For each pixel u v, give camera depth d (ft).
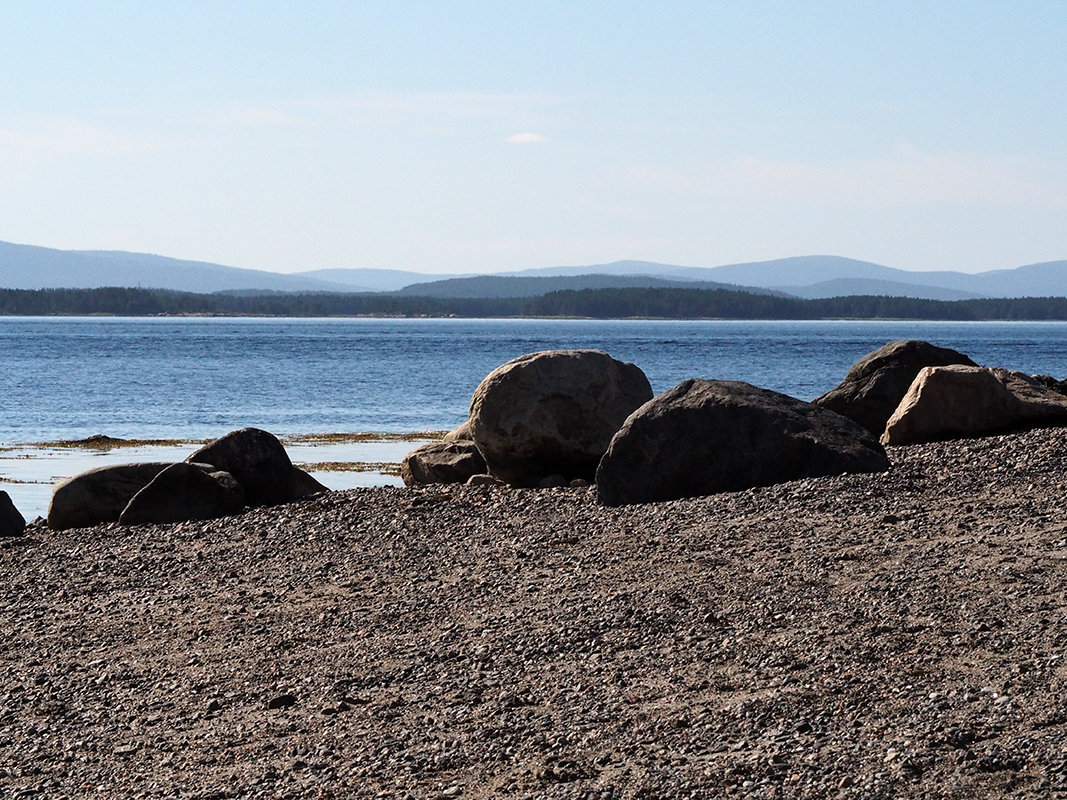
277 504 99.66
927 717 39.29
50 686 51.90
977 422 95.55
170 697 49.44
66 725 46.80
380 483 140.46
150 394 307.99
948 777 34.76
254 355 544.21
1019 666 42.73
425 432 216.54
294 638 56.85
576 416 101.60
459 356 551.59
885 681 43.11
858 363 110.32
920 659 44.96
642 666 48.06
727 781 36.24
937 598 52.29
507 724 42.98
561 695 45.68
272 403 282.36
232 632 58.85
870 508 71.46
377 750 41.52
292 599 64.69
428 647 53.62
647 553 66.85
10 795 39.93
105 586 70.79
